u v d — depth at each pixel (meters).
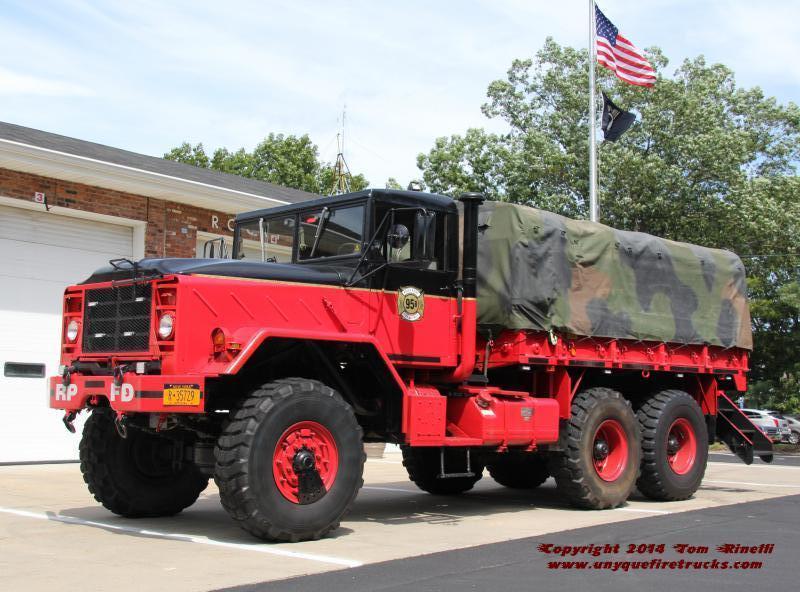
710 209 26.45
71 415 7.27
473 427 8.27
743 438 11.29
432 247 7.75
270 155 42.34
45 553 6.16
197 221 14.77
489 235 8.90
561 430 9.07
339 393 7.65
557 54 30.36
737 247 27.84
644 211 26.53
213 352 6.70
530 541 6.85
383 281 7.79
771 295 30.31
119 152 16.11
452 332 8.28
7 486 10.26
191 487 8.24
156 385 6.45
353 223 7.85
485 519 8.26
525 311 8.69
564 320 8.99
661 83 27.02
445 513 8.74
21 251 12.80
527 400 8.80
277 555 6.12
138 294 6.95
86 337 7.38
